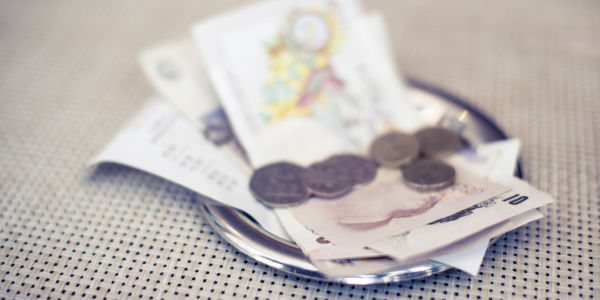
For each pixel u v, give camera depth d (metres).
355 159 0.38
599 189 0.37
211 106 0.40
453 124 0.39
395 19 0.49
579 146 0.39
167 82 0.40
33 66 0.45
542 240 0.35
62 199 0.37
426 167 0.37
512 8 0.49
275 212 0.36
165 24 0.48
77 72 0.45
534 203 0.34
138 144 0.38
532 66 0.44
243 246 0.34
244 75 0.40
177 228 0.36
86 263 0.35
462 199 0.35
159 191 0.38
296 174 0.38
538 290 0.33
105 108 0.42
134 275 0.34
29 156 0.39
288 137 0.40
